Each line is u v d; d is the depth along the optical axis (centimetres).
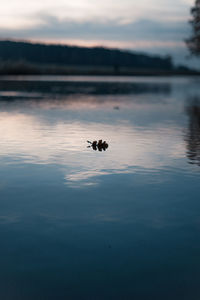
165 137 1203
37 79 8381
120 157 887
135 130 1370
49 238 430
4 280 344
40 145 1032
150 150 980
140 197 588
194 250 403
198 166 802
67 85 5747
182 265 371
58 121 1622
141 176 717
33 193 604
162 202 565
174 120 1717
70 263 374
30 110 2103
